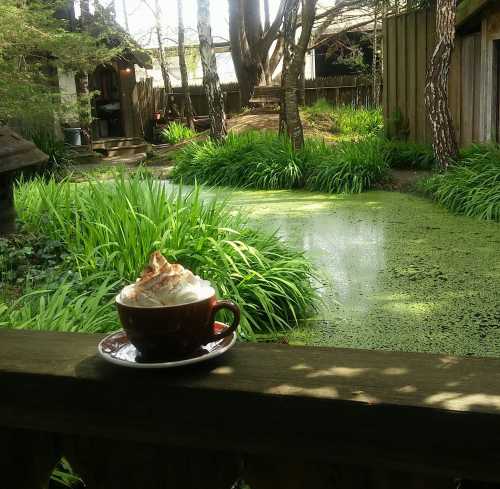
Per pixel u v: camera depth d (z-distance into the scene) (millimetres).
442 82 8742
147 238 4199
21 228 5207
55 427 1182
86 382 1135
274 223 7461
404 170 10273
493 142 8750
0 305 3195
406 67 11273
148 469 1179
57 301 3125
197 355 1188
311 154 10617
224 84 21469
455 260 5582
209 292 1204
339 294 4828
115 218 4559
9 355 1246
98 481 1218
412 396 1005
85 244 4422
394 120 11508
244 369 1134
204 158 11516
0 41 10352
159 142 19625
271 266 4484
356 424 1009
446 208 7820
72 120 14781
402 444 996
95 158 14695
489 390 1013
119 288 3955
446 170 8727
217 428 1085
